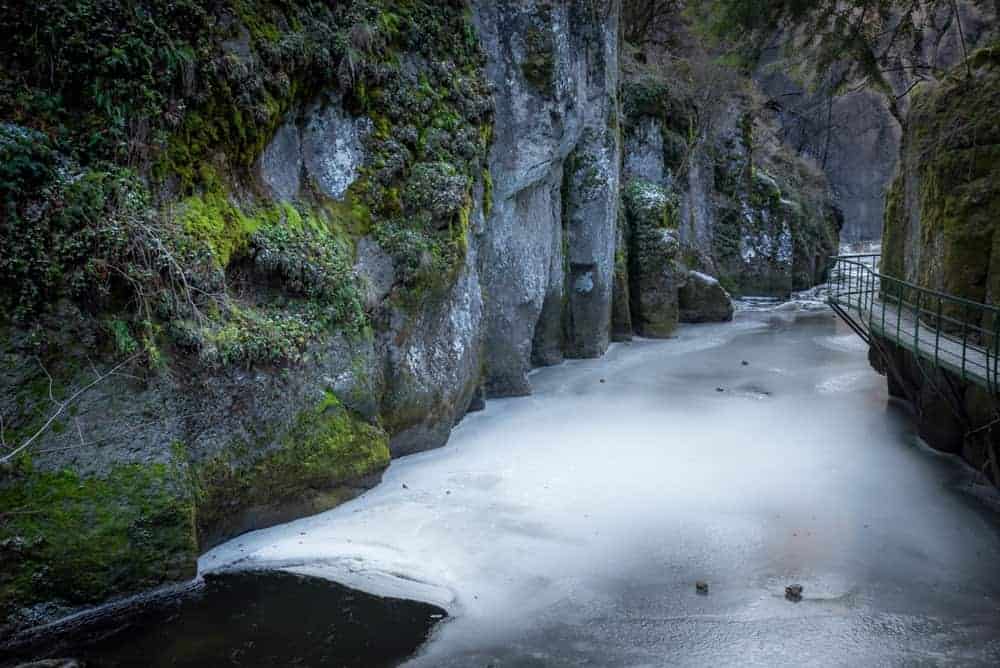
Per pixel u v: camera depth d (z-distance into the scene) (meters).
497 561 8.41
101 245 7.20
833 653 6.70
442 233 11.68
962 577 8.12
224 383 8.42
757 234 31.20
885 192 19.31
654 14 30.34
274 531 9.02
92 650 6.67
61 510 6.95
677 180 26.50
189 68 8.21
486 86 13.48
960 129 12.38
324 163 10.68
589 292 19.70
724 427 13.59
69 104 7.42
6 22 7.06
